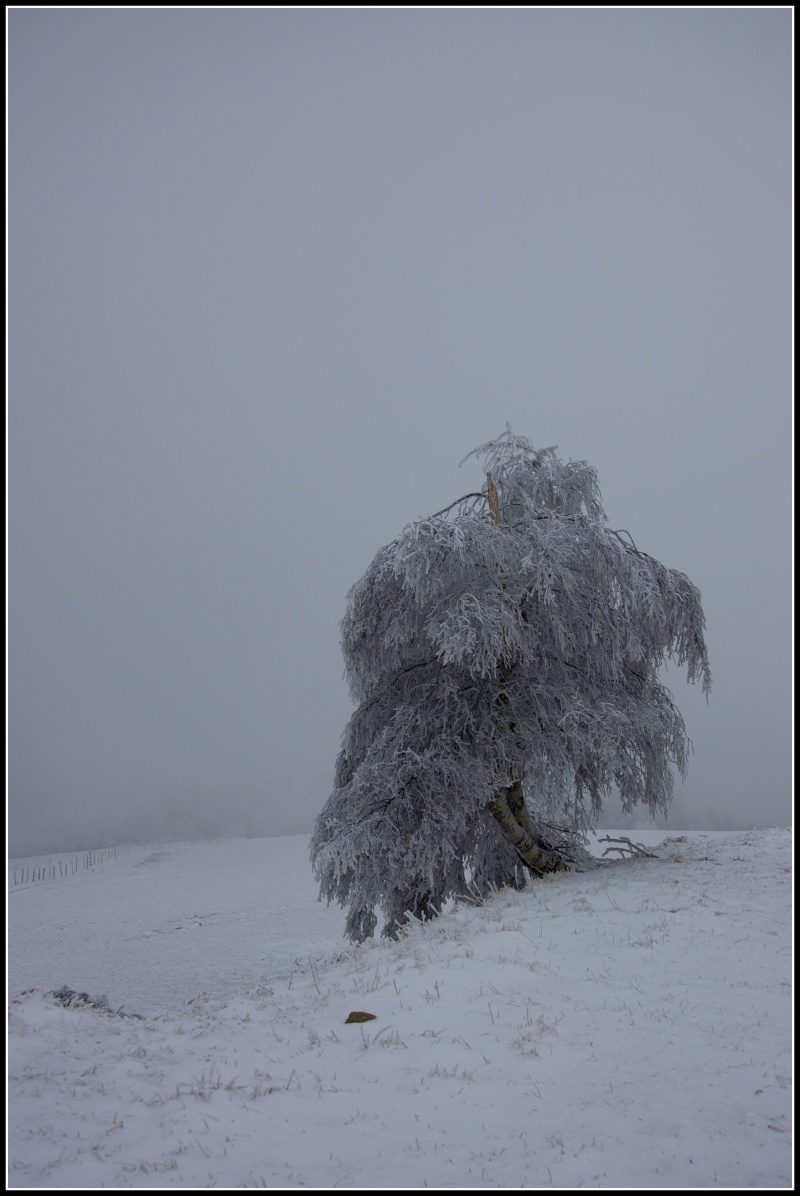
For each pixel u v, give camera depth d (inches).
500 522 546.9
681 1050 254.8
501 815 514.9
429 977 329.4
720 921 373.7
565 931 373.1
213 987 757.3
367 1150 207.5
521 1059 254.2
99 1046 285.4
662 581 522.9
